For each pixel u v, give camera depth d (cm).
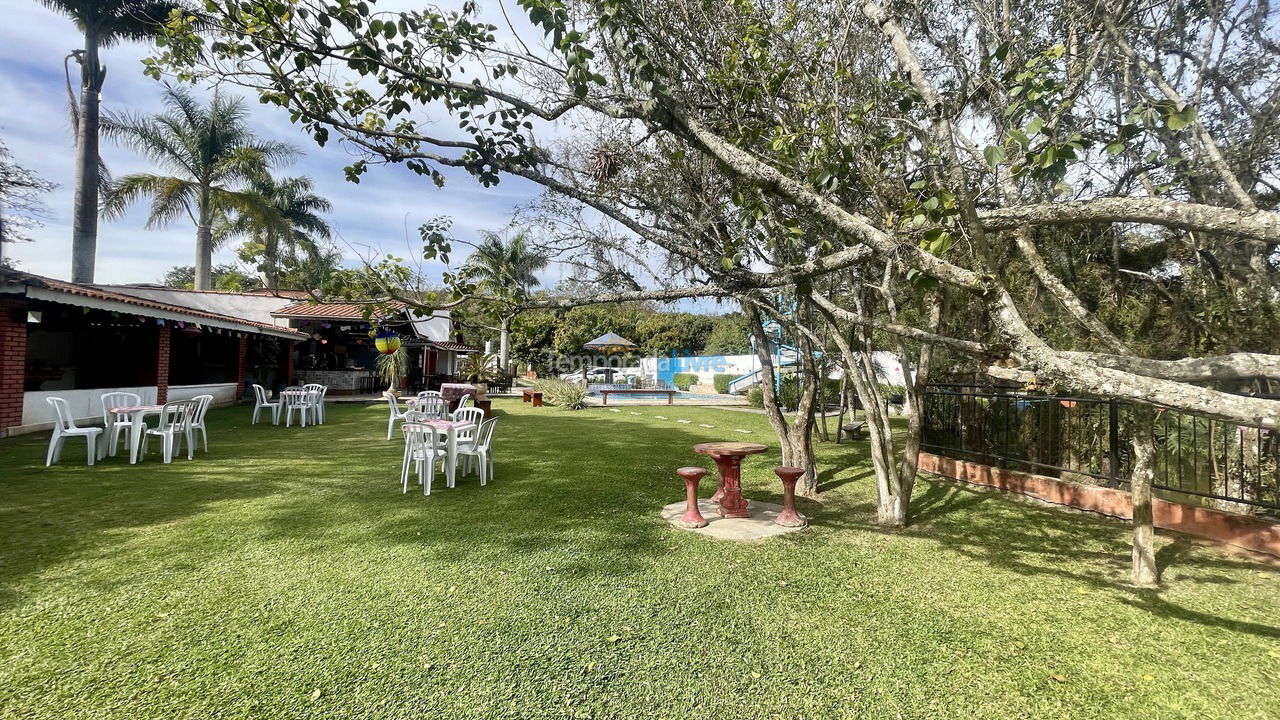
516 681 271
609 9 311
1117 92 482
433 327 2570
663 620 337
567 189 425
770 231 506
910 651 307
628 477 762
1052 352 215
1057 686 276
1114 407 602
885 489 573
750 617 344
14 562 405
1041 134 304
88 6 1745
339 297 388
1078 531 543
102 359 1483
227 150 2148
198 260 2164
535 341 3706
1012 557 466
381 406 1752
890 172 429
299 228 2639
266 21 346
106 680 263
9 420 955
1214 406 177
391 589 372
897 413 1988
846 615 350
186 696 253
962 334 762
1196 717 254
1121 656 305
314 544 460
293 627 318
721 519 566
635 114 358
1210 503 572
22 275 888
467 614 339
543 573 407
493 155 439
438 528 511
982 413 777
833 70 445
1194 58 474
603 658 293
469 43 380
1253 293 518
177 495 609
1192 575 427
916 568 437
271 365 1936
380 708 248
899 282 631
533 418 1559
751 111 452
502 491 666
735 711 252
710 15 439
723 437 1191
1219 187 461
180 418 872
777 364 1939
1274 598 383
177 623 319
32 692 252
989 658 301
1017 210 266
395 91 407
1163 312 635
